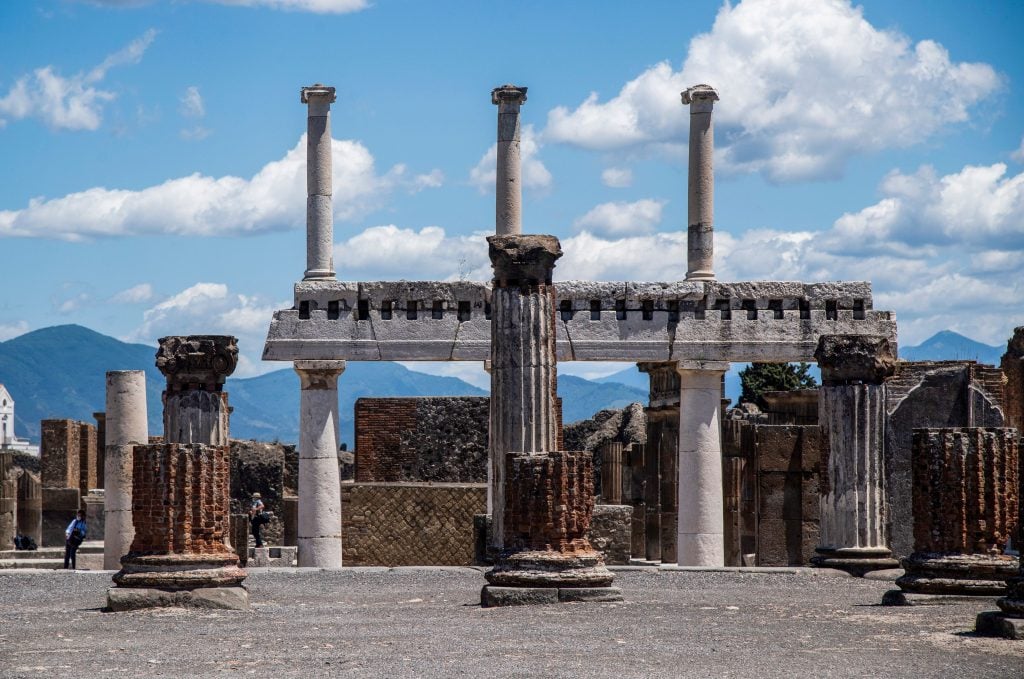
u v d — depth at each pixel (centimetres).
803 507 4106
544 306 3042
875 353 3525
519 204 4206
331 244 4209
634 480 5103
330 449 4147
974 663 2164
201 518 2919
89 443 6875
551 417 3030
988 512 2820
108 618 2773
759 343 4212
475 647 2333
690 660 2197
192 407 3397
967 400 3966
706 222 4284
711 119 4309
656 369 4725
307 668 2166
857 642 2364
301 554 4144
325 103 4238
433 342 4128
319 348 4112
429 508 4969
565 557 2844
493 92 4209
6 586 3334
